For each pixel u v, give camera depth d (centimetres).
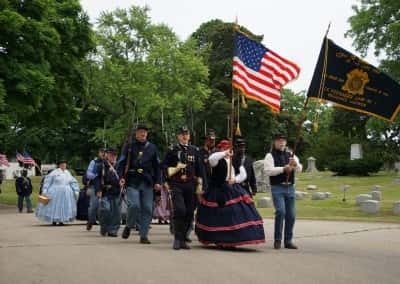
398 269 779
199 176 1017
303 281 674
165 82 5500
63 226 1688
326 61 1011
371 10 2888
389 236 1280
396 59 2762
